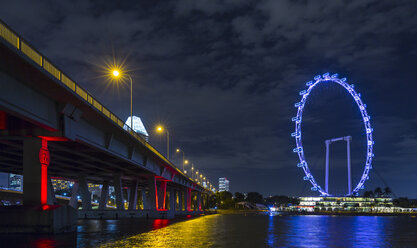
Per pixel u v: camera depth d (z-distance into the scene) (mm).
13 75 26219
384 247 30312
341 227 63156
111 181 105812
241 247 27547
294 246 29266
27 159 34531
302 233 45094
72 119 36000
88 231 41312
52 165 69125
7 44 22953
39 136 34281
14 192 124375
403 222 93688
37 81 28344
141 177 92938
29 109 28828
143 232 40812
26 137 34656
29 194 34125
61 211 34469
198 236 36625
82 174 80688
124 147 55906
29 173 34375
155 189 84125
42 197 34250
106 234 37281
